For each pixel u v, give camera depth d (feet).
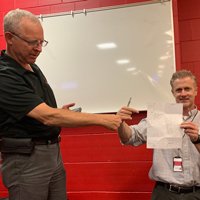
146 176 6.92
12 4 7.93
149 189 6.88
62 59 7.41
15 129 4.02
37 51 4.15
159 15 6.91
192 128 4.39
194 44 7.20
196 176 4.86
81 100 7.22
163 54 6.82
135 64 6.97
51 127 4.31
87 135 7.30
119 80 7.04
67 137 7.41
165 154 5.16
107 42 7.19
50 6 7.73
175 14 6.93
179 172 4.91
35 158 4.08
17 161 3.96
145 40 6.95
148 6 7.00
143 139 5.39
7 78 3.91
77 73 7.30
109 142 7.18
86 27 7.35
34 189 3.99
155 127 4.54
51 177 4.45
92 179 7.17
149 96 6.82
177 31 6.87
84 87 7.23
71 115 3.89
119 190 7.02
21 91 3.88
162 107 4.58
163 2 6.91
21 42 3.97
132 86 6.94
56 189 4.61
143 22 7.00
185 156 4.99
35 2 7.82
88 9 7.36
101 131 7.25
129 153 7.06
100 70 7.17
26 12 4.13
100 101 7.10
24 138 4.02
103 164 7.16
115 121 4.10
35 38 4.01
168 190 4.96
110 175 7.10
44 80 4.92
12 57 4.27
